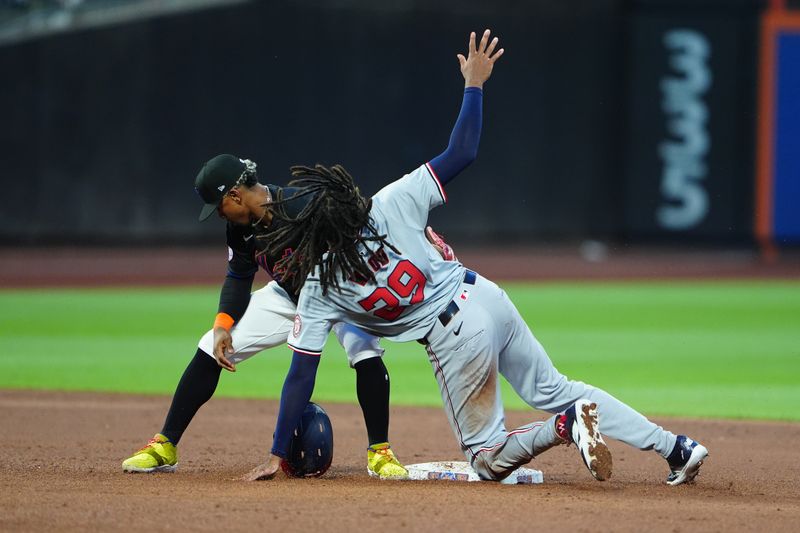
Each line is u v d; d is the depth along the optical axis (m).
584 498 17.31
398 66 84.38
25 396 33.22
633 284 74.50
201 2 81.25
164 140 81.75
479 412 18.52
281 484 18.59
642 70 87.25
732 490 19.30
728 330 51.19
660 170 88.00
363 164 84.44
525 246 88.62
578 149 88.06
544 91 86.88
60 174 80.94
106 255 82.31
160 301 62.75
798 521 15.74
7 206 80.44
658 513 16.05
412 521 15.17
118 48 80.69
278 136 83.06
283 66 82.75
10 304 61.00
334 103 83.75
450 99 85.44
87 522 15.02
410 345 48.00
